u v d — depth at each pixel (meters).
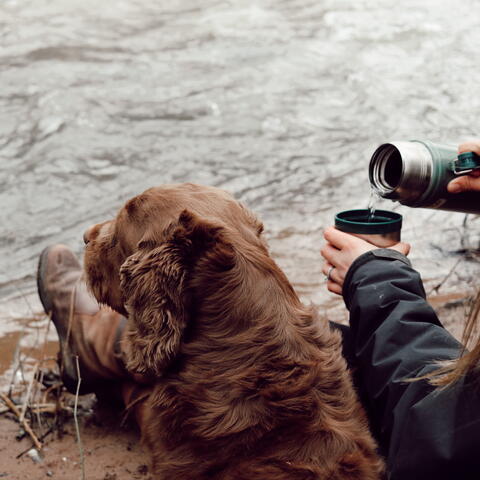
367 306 2.31
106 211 5.30
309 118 6.84
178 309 2.19
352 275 2.42
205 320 2.22
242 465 2.11
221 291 2.21
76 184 5.67
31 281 4.50
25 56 8.23
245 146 6.30
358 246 2.48
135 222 2.39
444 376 1.90
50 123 6.57
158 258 2.21
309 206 5.36
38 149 6.17
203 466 2.15
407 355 2.18
